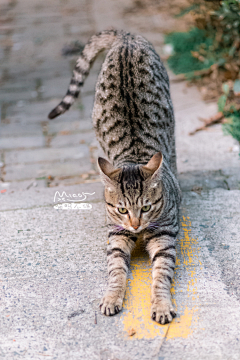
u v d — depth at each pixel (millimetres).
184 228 3654
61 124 5797
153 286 2982
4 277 3260
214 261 3293
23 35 8398
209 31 6449
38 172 4891
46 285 3172
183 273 3199
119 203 3053
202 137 5133
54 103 6250
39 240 3637
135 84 3729
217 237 3535
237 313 2850
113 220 3229
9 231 3764
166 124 3848
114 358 2605
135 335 2744
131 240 3312
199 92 6074
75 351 2666
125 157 3498
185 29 7605
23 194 4363
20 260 3422
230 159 4688
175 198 3445
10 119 5953
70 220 3871
